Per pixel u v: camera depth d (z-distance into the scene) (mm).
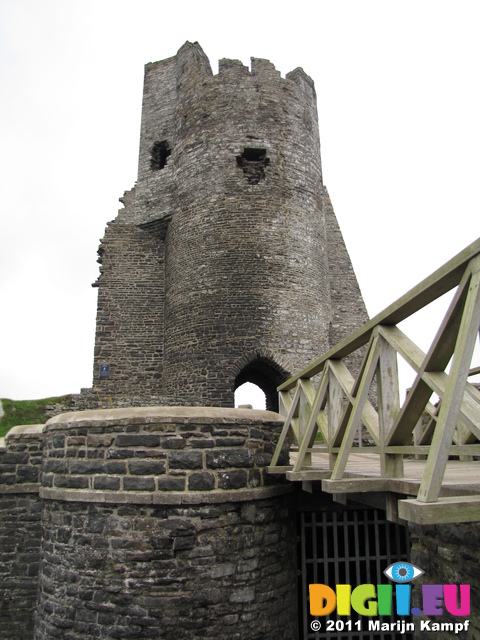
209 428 5297
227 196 15617
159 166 18469
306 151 16828
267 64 16984
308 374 5605
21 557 7062
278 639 5324
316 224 16453
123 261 17703
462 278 2773
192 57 17812
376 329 3834
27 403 15461
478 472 4316
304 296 15367
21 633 6848
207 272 15203
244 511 5305
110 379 16594
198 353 14750
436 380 3029
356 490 3648
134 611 4875
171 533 4984
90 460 5359
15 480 7234
